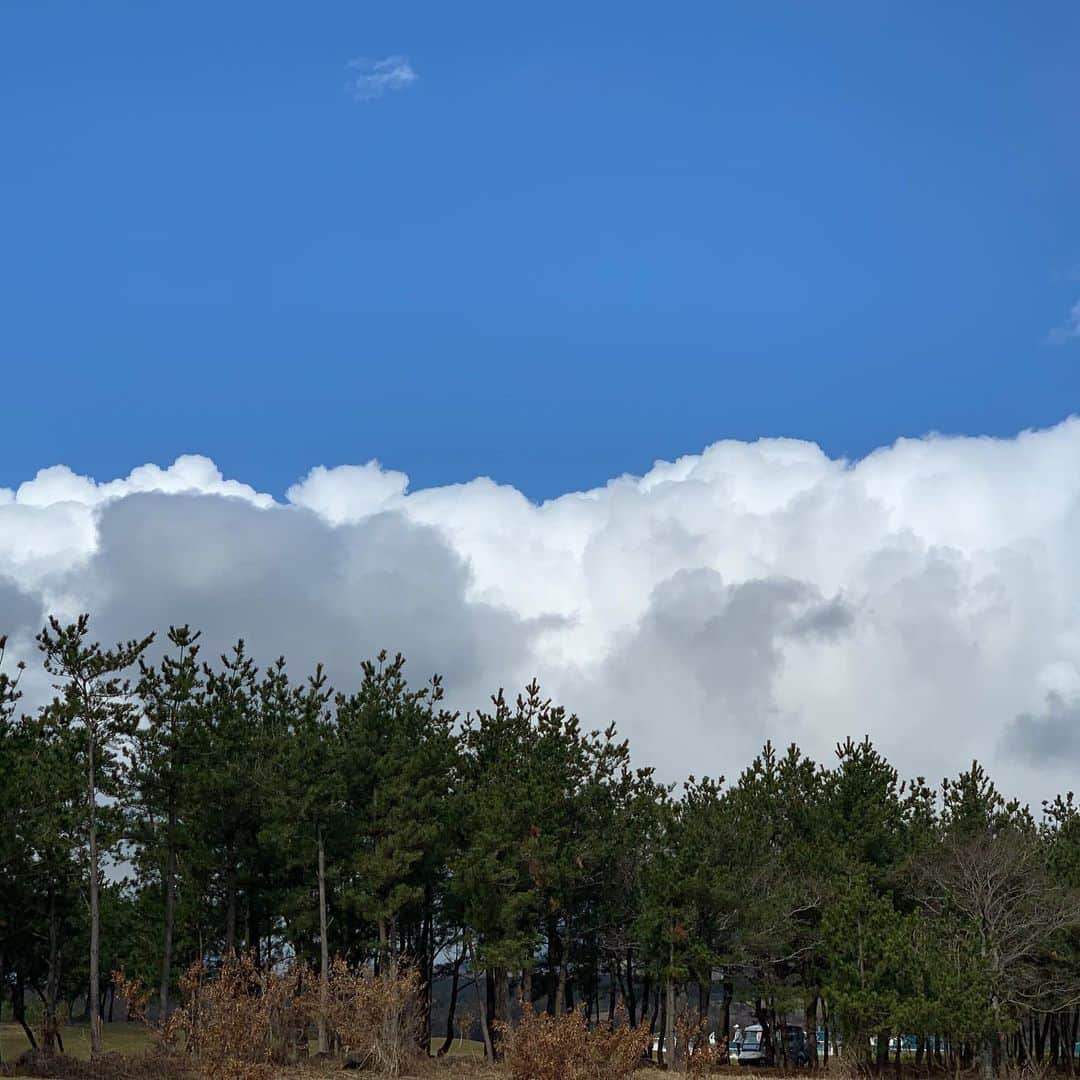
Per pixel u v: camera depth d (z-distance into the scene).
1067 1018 61.25
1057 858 55.84
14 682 43.53
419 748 52.78
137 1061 38.06
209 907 51.91
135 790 47.69
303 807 48.06
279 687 54.41
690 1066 41.38
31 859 44.66
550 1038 33.81
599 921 54.66
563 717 55.81
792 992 51.84
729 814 55.38
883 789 57.66
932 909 53.34
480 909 49.44
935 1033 46.59
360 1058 43.78
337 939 53.94
